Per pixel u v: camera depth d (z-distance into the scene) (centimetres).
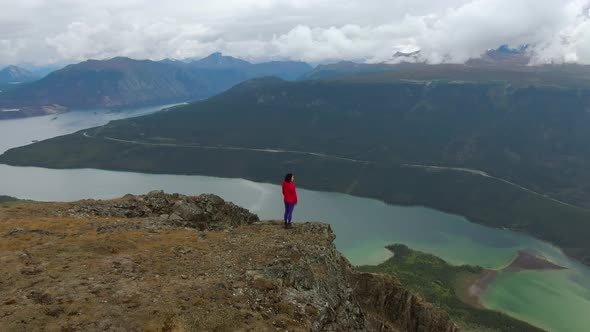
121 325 2019
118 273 2627
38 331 1894
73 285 2383
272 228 4128
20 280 2408
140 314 2136
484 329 14450
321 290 3192
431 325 5741
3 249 2920
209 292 2503
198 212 4603
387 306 5653
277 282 2897
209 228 4431
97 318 2048
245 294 2619
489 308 16875
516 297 18325
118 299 2267
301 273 3150
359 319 3462
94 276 2536
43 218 3934
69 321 1998
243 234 3828
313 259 3509
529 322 16012
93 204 4622
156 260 2933
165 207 4822
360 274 5722
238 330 2211
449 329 5819
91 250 2992
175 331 2061
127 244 3203
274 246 3481
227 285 2653
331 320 2909
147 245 3269
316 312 2755
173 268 2834
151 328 2041
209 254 3192
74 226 3650
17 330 1873
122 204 4709
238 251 3309
